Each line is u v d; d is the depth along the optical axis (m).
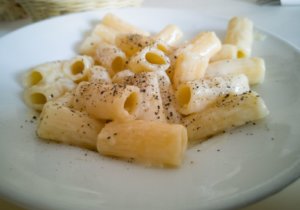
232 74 0.21
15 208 0.15
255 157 0.15
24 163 0.15
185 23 0.28
